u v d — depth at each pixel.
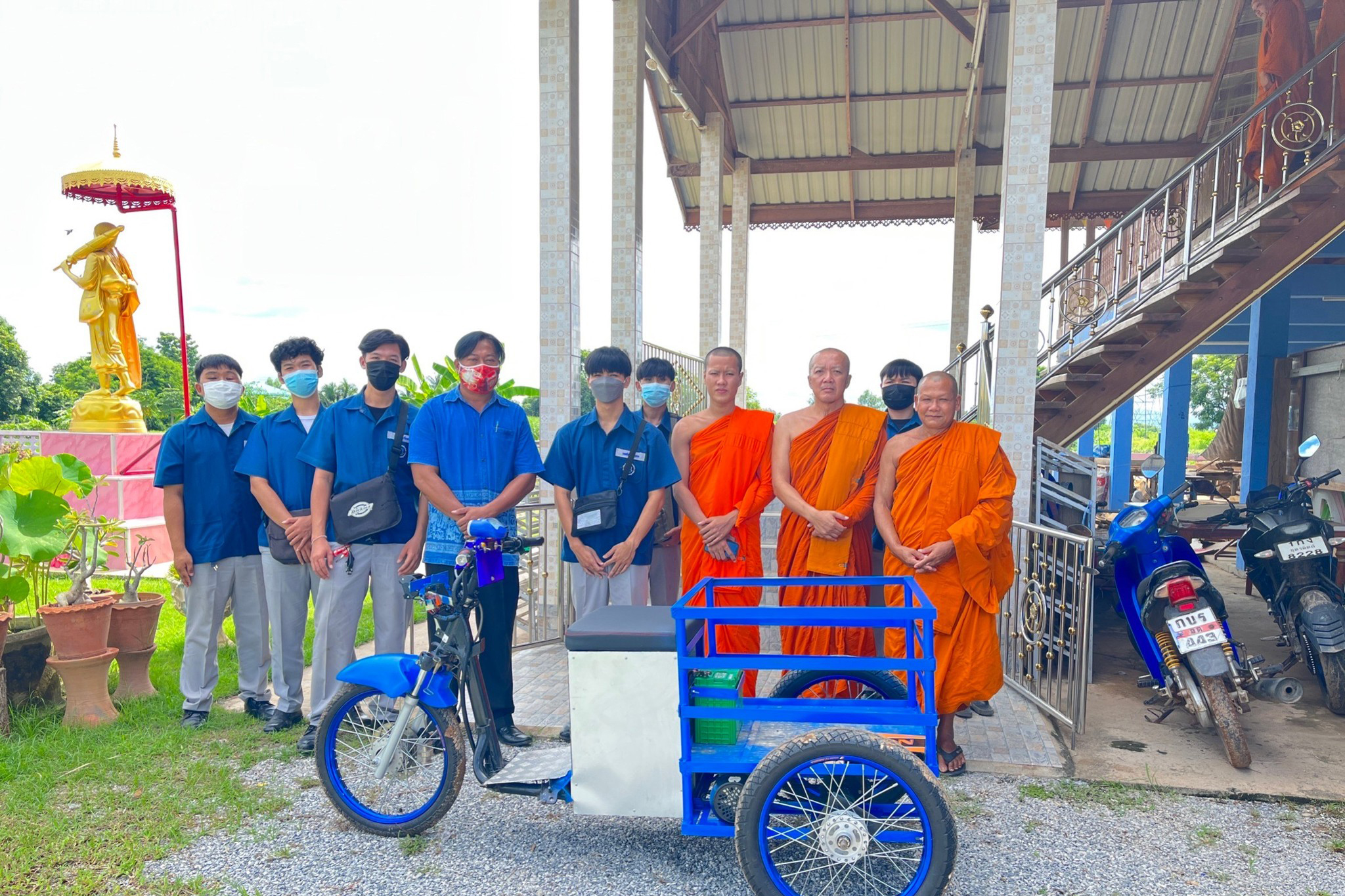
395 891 2.81
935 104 12.70
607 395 4.11
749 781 2.59
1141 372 6.45
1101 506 12.70
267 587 4.27
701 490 4.19
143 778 3.65
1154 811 3.34
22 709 4.45
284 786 3.63
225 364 4.41
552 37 6.49
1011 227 5.39
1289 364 8.71
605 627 2.89
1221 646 3.84
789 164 13.58
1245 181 7.79
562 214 6.54
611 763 2.87
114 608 4.72
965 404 7.56
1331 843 3.07
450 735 3.15
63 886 2.81
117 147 10.36
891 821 2.70
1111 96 12.26
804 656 2.80
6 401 33.12
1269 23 7.85
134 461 9.81
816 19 11.52
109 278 10.45
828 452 4.03
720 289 11.95
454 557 3.97
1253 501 4.91
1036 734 4.18
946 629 3.59
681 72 10.49
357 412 4.11
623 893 2.79
